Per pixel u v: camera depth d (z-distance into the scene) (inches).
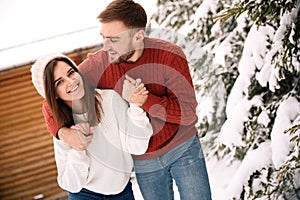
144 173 78.4
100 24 69.3
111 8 67.9
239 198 107.3
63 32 211.9
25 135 229.6
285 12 98.4
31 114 227.6
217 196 120.4
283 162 101.5
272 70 100.9
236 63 122.2
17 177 233.3
